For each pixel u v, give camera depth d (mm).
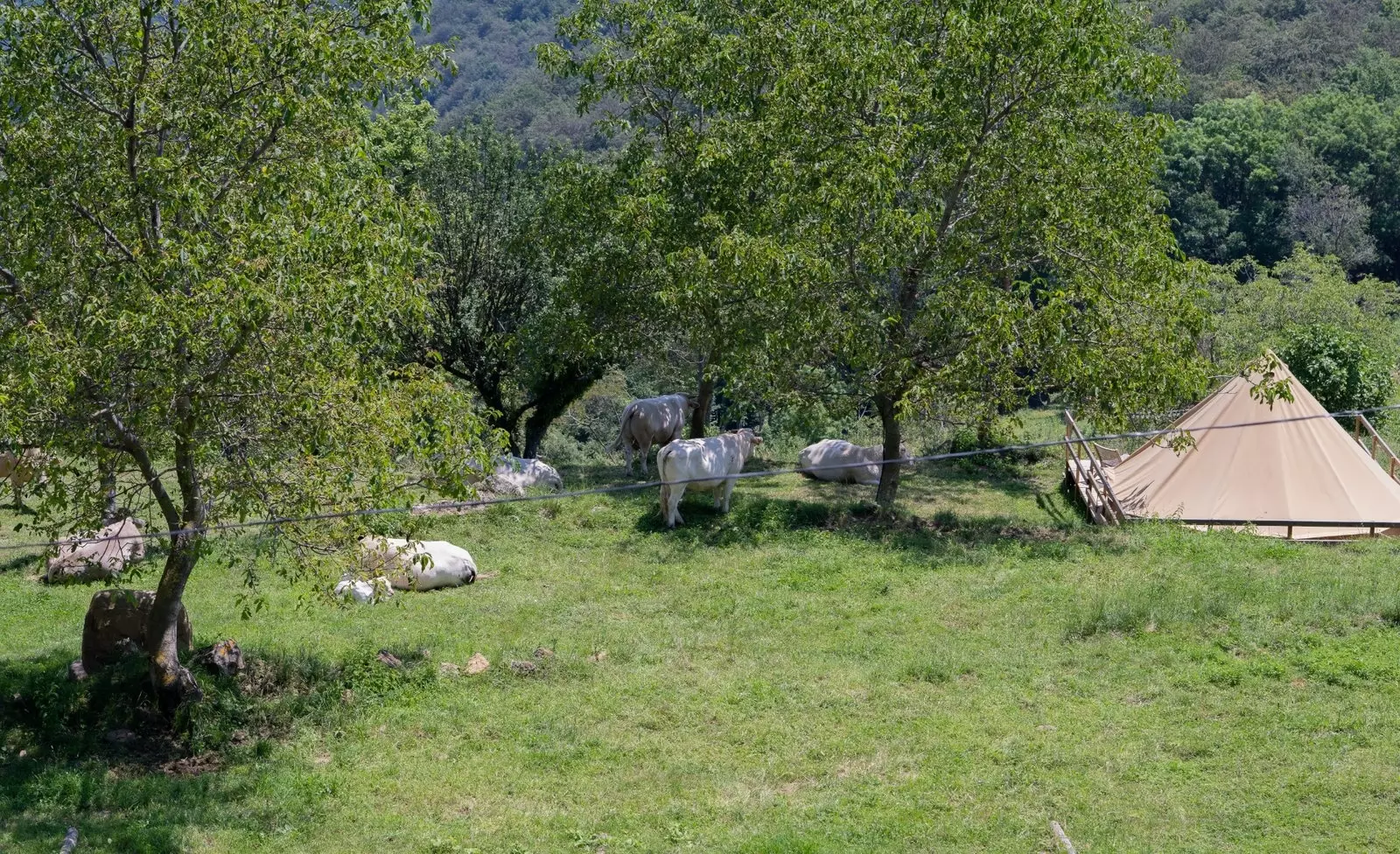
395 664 14992
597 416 49094
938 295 21578
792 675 14875
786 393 22922
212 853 10805
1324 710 13125
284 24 12820
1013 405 21078
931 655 15203
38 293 12656
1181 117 81875
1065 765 12250
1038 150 21188
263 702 13820
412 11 13500
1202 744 12523
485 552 20656
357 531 13109
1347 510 20781
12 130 12719
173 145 13156
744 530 21391
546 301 30234
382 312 12336
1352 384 29406
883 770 12328
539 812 11625
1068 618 16141
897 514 22250
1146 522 21125
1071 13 20703
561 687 14664
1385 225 68438
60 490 12055
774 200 22781
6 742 12898
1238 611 15945
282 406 12367
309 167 12461
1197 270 21094
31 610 17750
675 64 24719
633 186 25422
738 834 11023
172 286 11562
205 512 13211
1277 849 10484
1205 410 23188
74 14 12539
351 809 11695
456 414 13375
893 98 21250
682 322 25625
